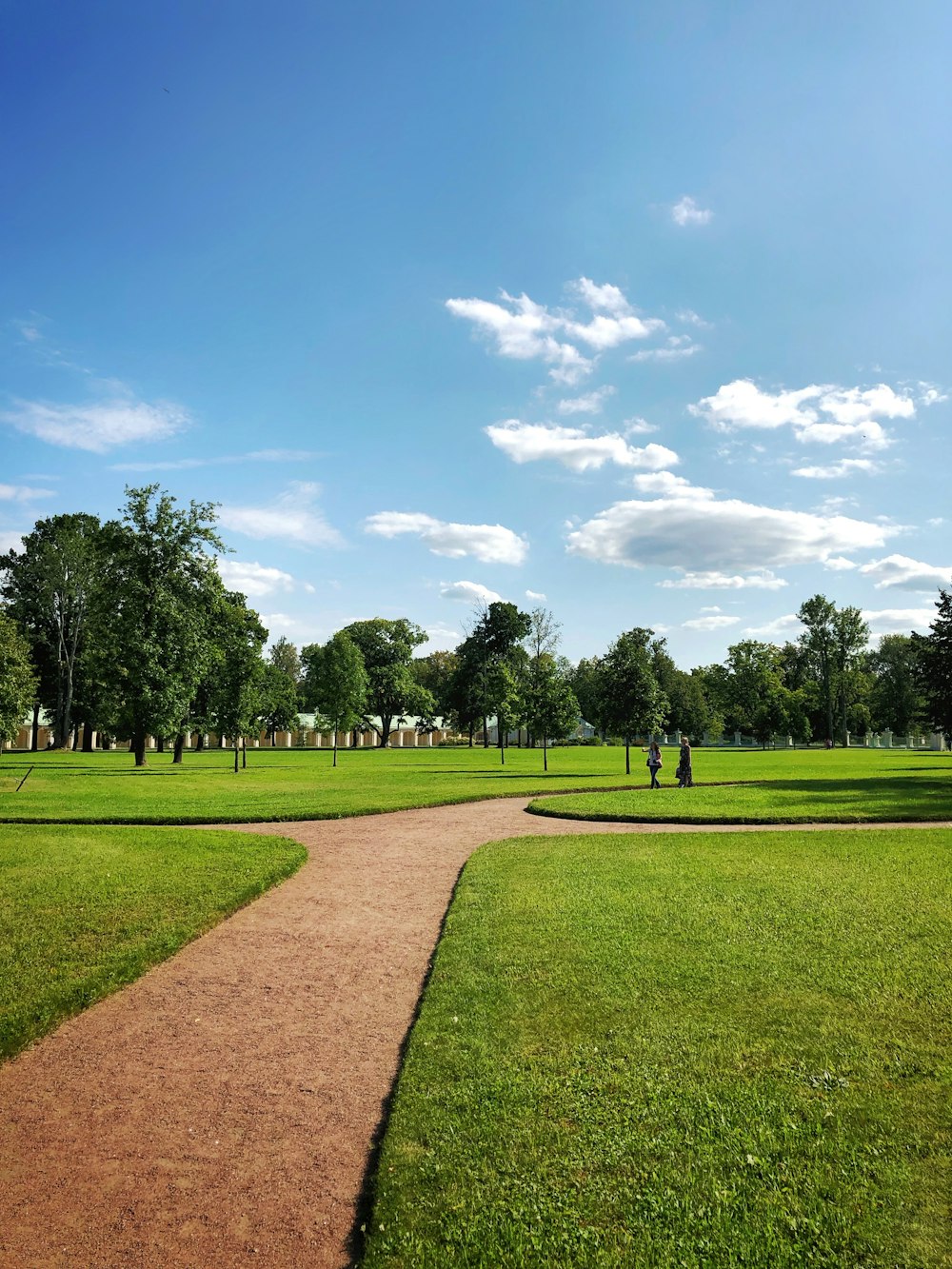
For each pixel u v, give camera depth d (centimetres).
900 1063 603
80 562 6412
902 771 3891
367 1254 416
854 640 9925
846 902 1094
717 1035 663
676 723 9888
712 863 1383
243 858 1455
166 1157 525
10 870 1321
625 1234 423
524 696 4525
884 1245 407
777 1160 484
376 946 984
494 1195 459
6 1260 420
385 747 10088
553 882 1244
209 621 4447
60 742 6612
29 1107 595
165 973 891
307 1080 634
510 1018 711
